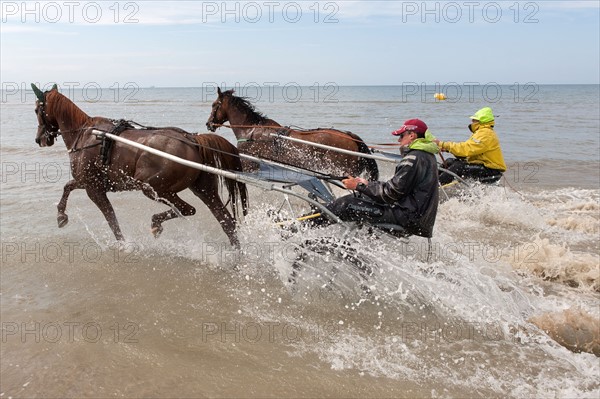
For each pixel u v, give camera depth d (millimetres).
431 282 5320
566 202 10461
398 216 5203
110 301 5395
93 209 9086
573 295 5598
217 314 5133
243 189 6754
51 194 10297
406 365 4254
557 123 28156
